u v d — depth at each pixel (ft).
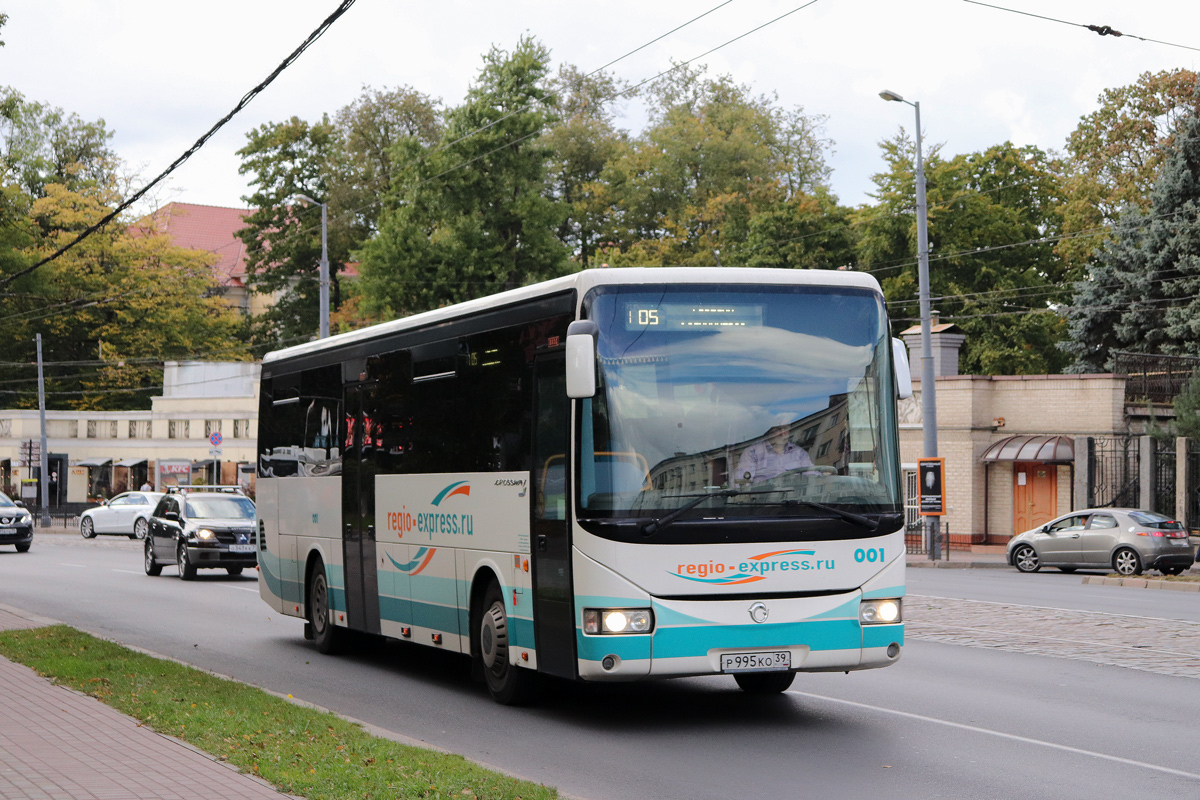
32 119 260.62
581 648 32.53
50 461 240.53
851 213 212.23
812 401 33.71
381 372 46.55
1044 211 193.57
